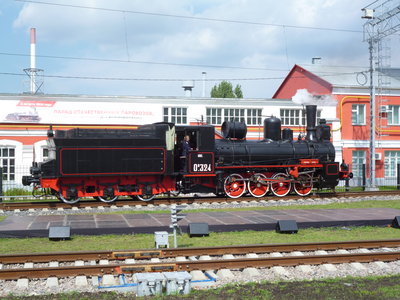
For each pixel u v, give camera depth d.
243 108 29.83
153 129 18.20
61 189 17.06
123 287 7.45
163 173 18.02
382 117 32.69
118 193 17.75
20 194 23.16
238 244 10.60
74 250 9.90
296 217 14.42
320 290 7.48
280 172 20.86
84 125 26.62
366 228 13.02
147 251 9.16
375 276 8.35
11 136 25.50
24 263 8.72
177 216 10.17
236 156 19.70
